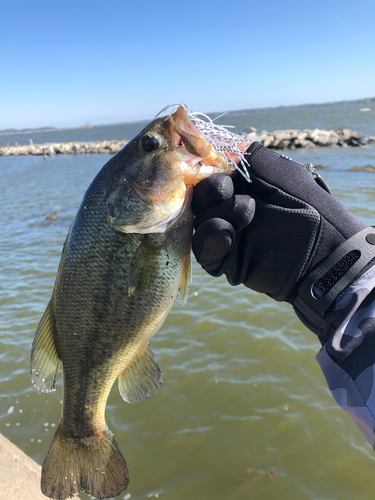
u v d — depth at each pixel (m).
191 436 0.68
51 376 0.37
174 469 0.62
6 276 1.48
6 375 0.87
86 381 0.36
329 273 0.28
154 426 0.71
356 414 0.24
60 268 0.35
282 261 0.29
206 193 0.30
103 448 0.37
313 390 0.76
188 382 0.81
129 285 0.34
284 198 0.29
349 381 0.25
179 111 0.32
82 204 0.34
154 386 0.36
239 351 0.90
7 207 2.87
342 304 0.27
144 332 0.35
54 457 0.37
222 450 0.64
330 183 2.70
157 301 0.34
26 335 1.03
